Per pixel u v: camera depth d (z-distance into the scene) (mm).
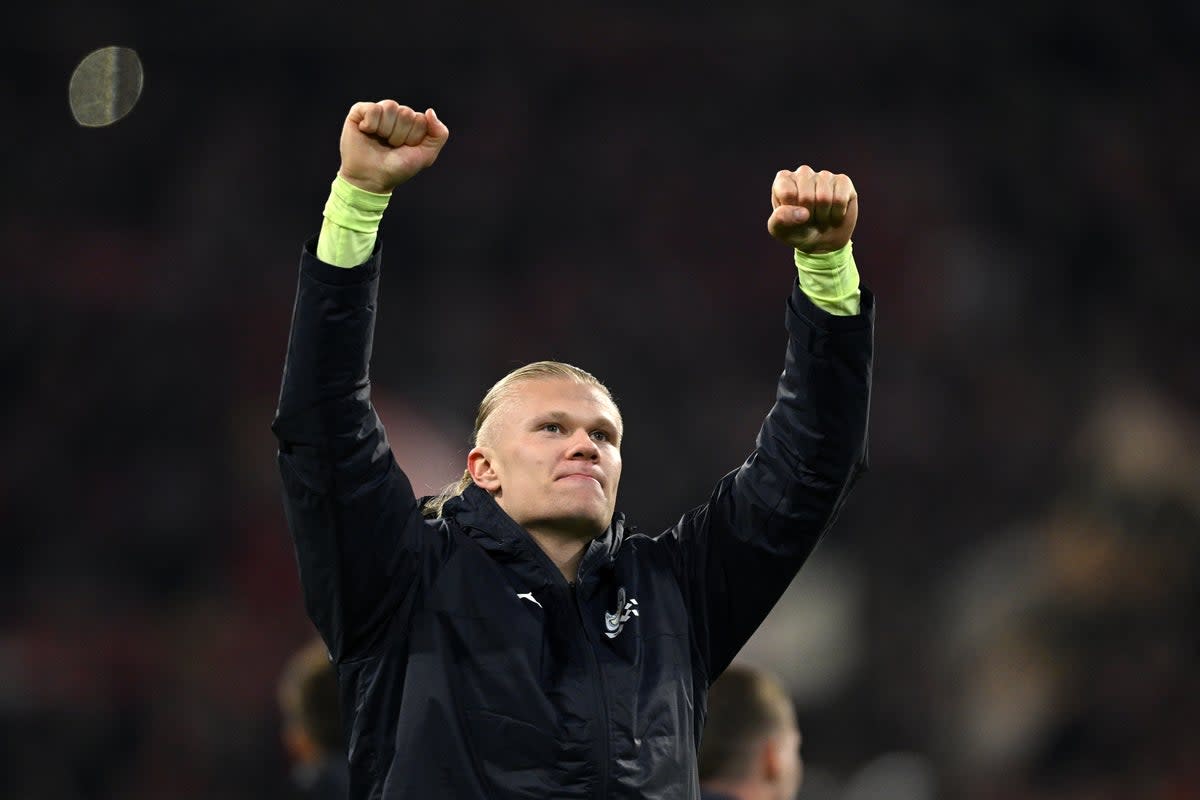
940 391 71562
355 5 77938
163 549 66250
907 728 60031
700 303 75125
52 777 59094
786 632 62344
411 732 10602
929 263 74250
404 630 10945
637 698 10859
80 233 73750
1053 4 78688
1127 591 58000
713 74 79312
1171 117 78625
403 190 75750
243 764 60125
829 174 11445
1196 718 55062
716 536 12000
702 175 77938
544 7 79250
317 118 77562
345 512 10734
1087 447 66250
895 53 78750
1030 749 56344
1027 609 59156
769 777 14977
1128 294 74938
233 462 68125
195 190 74625
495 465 11570
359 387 10844
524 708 10602
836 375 11586
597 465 11375
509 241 75875
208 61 77125
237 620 63312
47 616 64125
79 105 55656
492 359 72562
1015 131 77812
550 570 11102
